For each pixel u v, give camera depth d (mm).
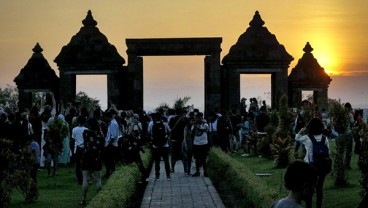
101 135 20016
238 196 21062
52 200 20625
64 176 26516
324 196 19719
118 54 47719
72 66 47469
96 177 20672
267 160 32156
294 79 48750
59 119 24922
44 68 48625
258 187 18203
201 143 26016
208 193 21812
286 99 29578
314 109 28375
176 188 23062
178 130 28172
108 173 25453
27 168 19812
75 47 47781
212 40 46750
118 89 47562
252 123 36969
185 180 25312
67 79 47688
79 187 23453
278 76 47625
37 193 20250
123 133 28453
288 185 8062
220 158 27328
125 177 20812
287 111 29344
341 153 21359
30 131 26859
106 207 15688
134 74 46969
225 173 25266
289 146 28500
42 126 29219
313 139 16375
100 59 47469
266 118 35406
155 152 25281
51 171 28047
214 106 46812
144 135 32344
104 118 28250
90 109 33719
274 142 28984
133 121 31344
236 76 47344
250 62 47250
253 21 48000
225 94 47625
